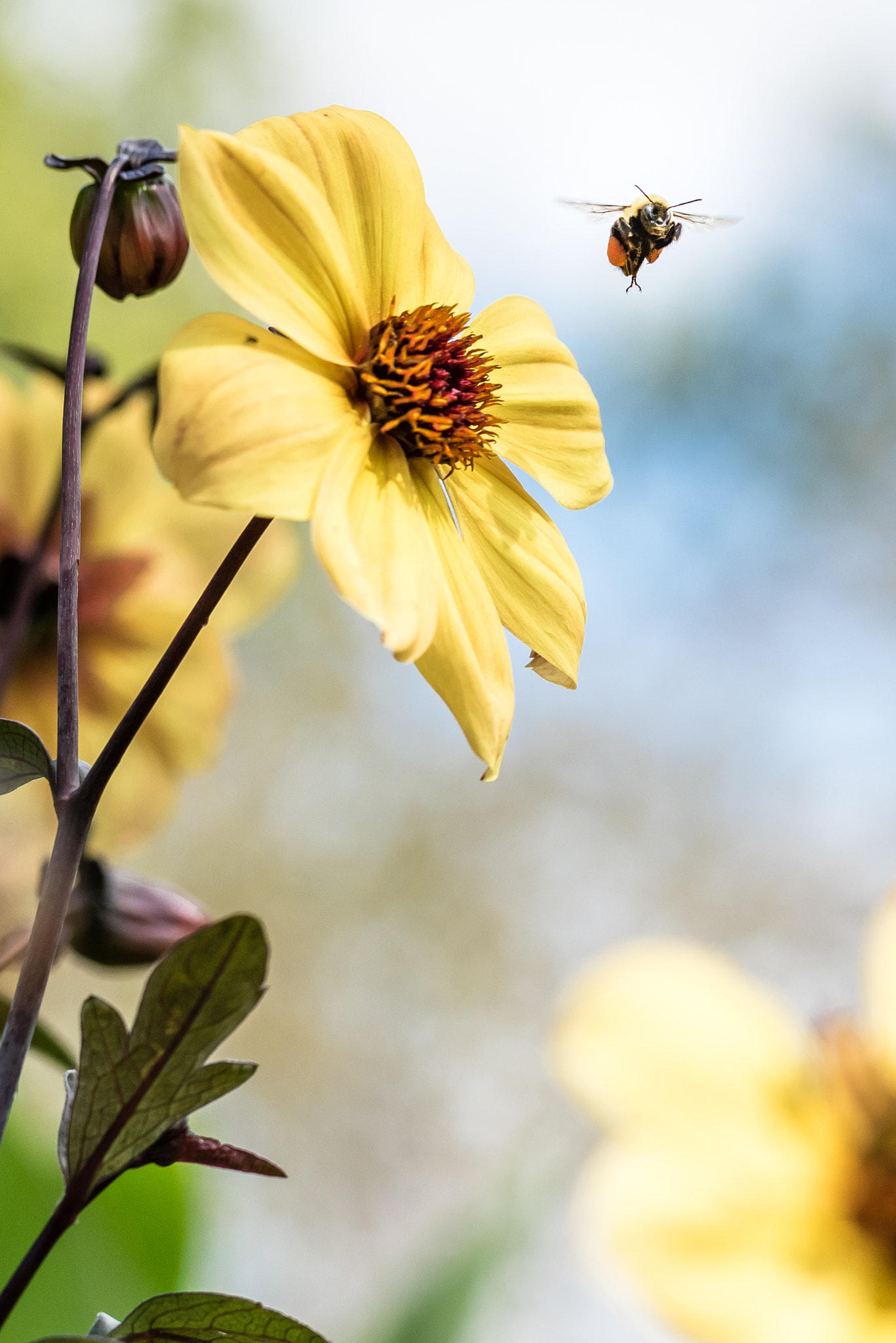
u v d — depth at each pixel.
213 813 3.30
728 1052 0.68
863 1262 0.65
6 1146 0.63
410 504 0.50
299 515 0.47
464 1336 0.65
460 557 0.51
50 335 2.33
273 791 3.39
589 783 3.80
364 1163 3.22
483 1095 3.39
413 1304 0.66
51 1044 0.51
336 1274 3.00
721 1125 0.67
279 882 3.37
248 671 3.36
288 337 0.49
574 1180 0.69
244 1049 3.22
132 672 0.65
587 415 0.54
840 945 3.65
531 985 3.57
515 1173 0.69
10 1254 0.62
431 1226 3.16
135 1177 0.64
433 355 0.52
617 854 3.75
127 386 0.57
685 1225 0.65
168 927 0.54
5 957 0.52
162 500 0.66
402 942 3.49
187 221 0.48
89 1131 0.45
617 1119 0.67
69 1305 0.62
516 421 0.53
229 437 0.47
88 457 0.65
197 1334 0.45
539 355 0.54
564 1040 0.67
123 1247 0.63
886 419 3.99
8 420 0.64
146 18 2.78
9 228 2.36
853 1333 0.64
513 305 0.54
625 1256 0.65
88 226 0.51
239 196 0.49
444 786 3.64
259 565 0.67
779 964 3.66
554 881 3.68
